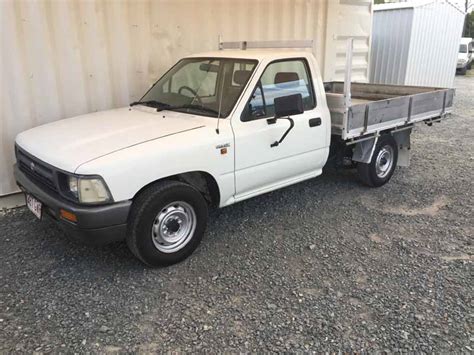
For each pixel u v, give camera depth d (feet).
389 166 19.31
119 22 17.69
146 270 12.16
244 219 15.57
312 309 10.53
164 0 18.75
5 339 9.39
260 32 22.58
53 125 13.70
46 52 16.14
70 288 11.28
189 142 11.98
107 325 9.89
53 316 10.17
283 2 23.13
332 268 12.39
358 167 18.56
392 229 14.97
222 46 17.61
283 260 12.80
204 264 12.52
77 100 17.31
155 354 9.04
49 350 9.09
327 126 15.76
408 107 18.15
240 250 13.35
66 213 10.75
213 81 14.37
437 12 37.93
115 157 10.75
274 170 14.40
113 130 12.46
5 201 16.51
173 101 14.70
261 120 13.67
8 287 11.28
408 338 9.54
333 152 18.29
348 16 27.61
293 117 14.51
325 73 27.12
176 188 11.86
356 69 29.78
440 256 13.15
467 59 75.87
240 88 13.51
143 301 10.78
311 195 18.04
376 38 38.96
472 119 35.19
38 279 11.67
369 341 9.44
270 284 11.57
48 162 11.18
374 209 16.69
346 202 17.31
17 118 16.03
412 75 37.96
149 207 11.39
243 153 13.29
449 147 26.27
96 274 11.94
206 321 10.06
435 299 10.96
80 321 10.01
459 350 9.20
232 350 9.14
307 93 15.21
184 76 15.21
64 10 16.20
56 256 12.87
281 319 10.15
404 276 12.01
